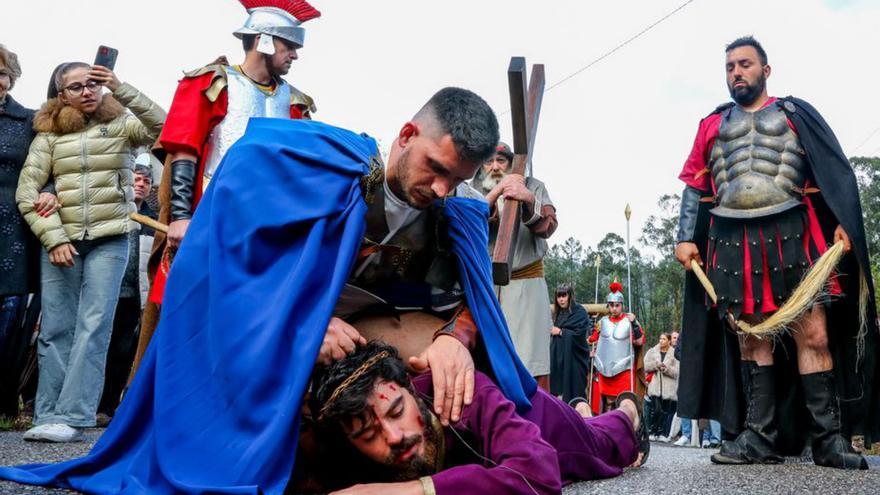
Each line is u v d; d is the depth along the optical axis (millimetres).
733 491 3566
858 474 4309
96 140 5414
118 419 3004
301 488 2900
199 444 2674
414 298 3230
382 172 2994
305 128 3107
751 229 5023
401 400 2568
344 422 2562
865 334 4965
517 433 2697
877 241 38156
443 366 2836
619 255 78688
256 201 2922
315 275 2801
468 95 2895
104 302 5391
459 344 2941
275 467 2557
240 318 2750
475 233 3307
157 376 2834
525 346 5754
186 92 4508
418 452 2590
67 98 5438
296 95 4949
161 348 2879
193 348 2859
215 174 3119
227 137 4559
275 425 2562
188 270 2957
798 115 4992
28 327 6547
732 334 5344
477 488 2516
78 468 3010
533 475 2564
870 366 5020
